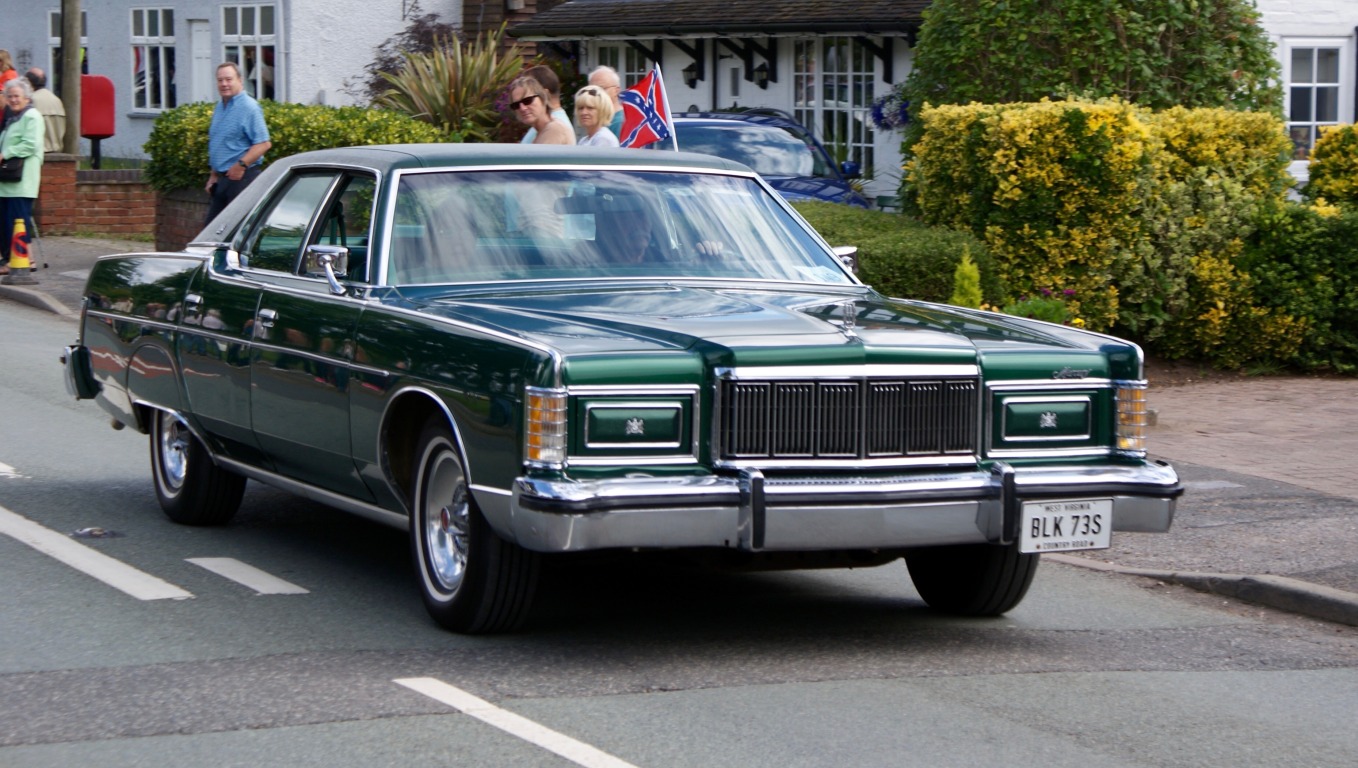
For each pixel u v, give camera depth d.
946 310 8.83
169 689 7.03
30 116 22.34
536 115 13.73
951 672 7.70
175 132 23.66
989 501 7.58
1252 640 8.66
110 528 10.25
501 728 6.60
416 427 8.24
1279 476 12.64
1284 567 9.94
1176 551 10.42
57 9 43.88
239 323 9.41
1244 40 19.08
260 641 7.82
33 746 6.31
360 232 8.83
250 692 7.01
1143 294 17.20
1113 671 7.89
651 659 7.71
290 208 9.63
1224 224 17.44
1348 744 6.84
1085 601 9.42
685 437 7.25
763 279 9.08
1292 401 16.20
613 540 7.01
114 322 10.92
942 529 7.50
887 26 24.70
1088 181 16.44
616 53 31.78
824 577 9.76
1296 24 23.34
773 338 7.46
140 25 40.78
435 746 6.38
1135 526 7.89
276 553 9.71
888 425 7.52
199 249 10.36
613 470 7.14
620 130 14.97
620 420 7.15
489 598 7.67
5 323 19.88
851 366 7.43
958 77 18.78
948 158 16.98
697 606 8.87
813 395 7.38
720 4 28.30
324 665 7.43
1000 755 6.50
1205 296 17.52
